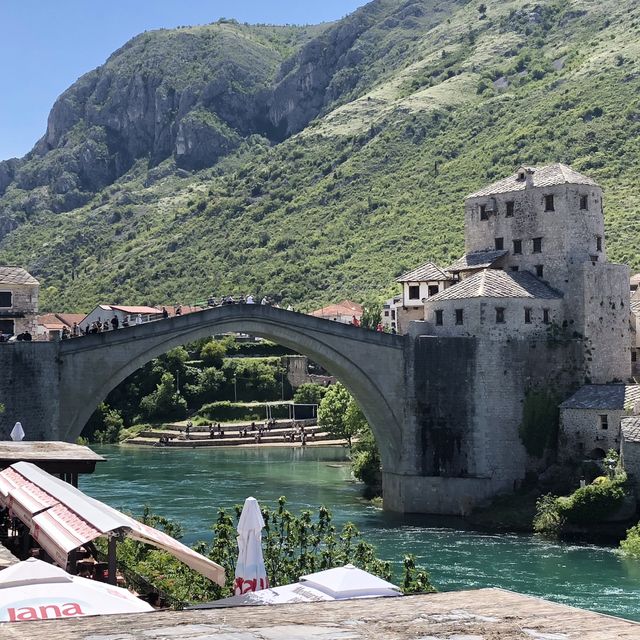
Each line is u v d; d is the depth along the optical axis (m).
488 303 88.12
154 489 101.62
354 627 12.26
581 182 91.69
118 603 19.84
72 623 12.55
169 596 33.19
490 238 96.19
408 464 89.38
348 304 192.38
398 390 89.94
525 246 93.56
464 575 63.94
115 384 80.06
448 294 90.50
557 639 11.72
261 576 30.23
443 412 88.88
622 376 91.31
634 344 98.88
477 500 87.38
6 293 98.88
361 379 89.19
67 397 77.88
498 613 12.95
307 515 50.44
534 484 87.19
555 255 91.50
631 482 78.12
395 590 24.39
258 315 86.44
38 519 29.41
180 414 173.62
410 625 12.34
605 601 57.16
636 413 82.25
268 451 146.75
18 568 21.52
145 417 173.50
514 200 94.44
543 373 89.12
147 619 12.79
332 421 135.50
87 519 27.20
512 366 88.50
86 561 36.56
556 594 58.81
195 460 134.00
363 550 47.75
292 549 49.75
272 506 90.12
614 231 180.12
